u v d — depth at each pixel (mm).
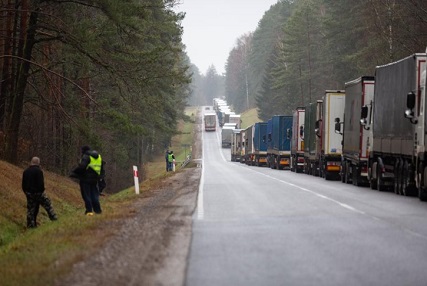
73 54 99812
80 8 101625
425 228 42531
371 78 86812
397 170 73062
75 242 38562
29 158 125125
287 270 28953
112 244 36344
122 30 94562
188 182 100938
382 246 35406
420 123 64000
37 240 42000
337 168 107688
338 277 27516
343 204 59438
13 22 105125
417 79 65562
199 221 46750
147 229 42594
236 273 28281
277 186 86750
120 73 96188
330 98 108812
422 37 145875
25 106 123625
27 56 95438
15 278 28297
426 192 63094
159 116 151750
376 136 81188
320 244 36062
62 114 106562
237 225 44344
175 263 30156
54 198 88312
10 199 74750
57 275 27953
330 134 108750
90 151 57781
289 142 167000
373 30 173125
